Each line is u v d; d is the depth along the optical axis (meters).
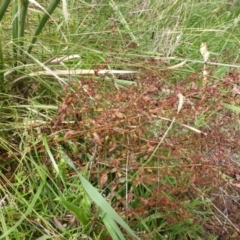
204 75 1.51
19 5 1.53
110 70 1.54
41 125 1.39
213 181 1.28
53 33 1.79
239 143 1.34
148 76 1.49
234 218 1.38
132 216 1.27
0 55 1.48
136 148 1.28
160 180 1.30
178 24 2.12
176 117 1.31
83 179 1.16
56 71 1.55
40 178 1.32
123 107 1.30
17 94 1.56
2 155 1.38
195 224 1.31
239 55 2.00
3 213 1.23
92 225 1.23
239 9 2.38
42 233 1.22
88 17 2.01
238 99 1.44
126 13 2.12
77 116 1.38
